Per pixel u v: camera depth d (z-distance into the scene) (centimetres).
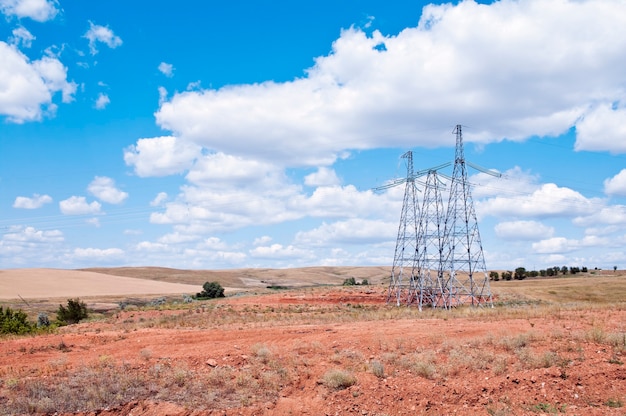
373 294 7881
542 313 3412
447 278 7569
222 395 1791
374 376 1925
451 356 2088
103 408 1661
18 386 1853
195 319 4334
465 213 7319
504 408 1560
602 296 8581
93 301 9650
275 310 5472
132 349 2570
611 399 1576
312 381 1931
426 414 1608
